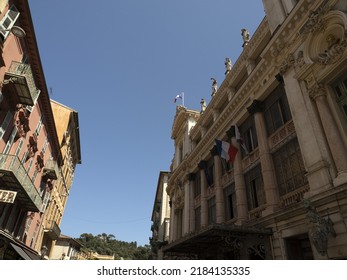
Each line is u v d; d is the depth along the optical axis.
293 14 11.73
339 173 8.44
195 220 22.95
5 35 12.85
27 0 14.05
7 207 17.80
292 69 11.85
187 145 29.23
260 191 13.83
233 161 16.33
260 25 16.47
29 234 23.38
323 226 8.13
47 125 23.38
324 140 9.44
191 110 31.88
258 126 14.48
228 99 20.64
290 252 10.26
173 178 30.69
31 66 17.23
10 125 15.65
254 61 17.56
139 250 103.56
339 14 9.38
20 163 15.79
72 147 39.47
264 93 14.64
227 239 10.89
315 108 10.16
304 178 10.71
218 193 18.25
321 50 10.37
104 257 70.88
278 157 12.74
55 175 26.30
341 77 9.55
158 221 45.50
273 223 11.26
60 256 44.72
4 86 13.96
